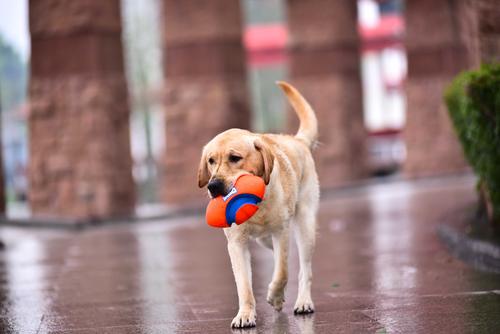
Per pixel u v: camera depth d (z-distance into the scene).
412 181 24.09
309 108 7.10
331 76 25.98
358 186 23.75
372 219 14.25
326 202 19.17
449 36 25.86
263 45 36.78
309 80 26.19
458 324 5.72
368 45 37.44
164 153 22.56
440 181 23.08
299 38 26.23
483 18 11.02
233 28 22.34
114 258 11.10
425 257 9.26
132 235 14.41
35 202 18.67
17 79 62.25
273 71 56.41
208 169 5.92
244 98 22.62
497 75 8.58
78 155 18.33
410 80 26.41
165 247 12.19
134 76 42.88
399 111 50.28
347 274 8.45
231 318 6.42
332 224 13.92
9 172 50.41
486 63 10.07
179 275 9.13
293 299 7.14
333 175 26.06
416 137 26.41
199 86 22.17
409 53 26.41
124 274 9.41
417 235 11.41
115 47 18.52
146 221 17.44
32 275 9.68
